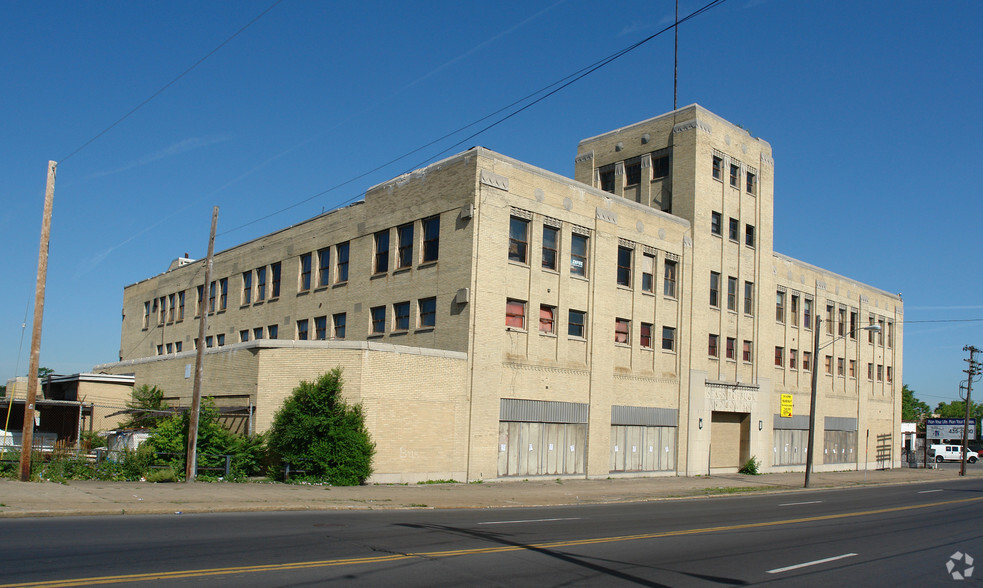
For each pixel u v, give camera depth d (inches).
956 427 3122.5
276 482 973.2
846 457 2129.7
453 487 1064.2
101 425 1567.4
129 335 2320.4
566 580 426.0
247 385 1118.4
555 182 1296.8
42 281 864.9
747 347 1708.9
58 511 617.9
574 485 1208.2
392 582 394.9
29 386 847.1
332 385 1019.9
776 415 1818.4
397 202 1326.3
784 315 1867.6
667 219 1503.4
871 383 2276.1
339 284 1434.5
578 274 1333.7
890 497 1282.0
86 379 1566.2
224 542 501.4
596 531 652.7
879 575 499.5
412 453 1085.1
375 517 707.4
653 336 1466.5
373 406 1053.2
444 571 431.8
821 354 2026.3
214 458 992.2
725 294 1632.6
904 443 3181.6
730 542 623.5
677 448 1503.4
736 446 1696.6
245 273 1753.2
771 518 837.2
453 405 1136.8
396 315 1305.4
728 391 1636.3
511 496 986.1
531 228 1254.9
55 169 880.9
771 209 1797.5
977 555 610.5
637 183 1679.4
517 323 1234.6
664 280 1498.5
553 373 1274.6
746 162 1718.8
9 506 623.2
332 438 999.0
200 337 975.0
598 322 1350.9
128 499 709.9
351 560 450.3
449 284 1197.1
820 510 969.5
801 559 549.0
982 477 2161.7
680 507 960.9
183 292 2018.9
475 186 1175.0
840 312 2140.7
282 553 465.7
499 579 418.6
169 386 1395.2
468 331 1154.7
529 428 1239.5
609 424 1360.7
